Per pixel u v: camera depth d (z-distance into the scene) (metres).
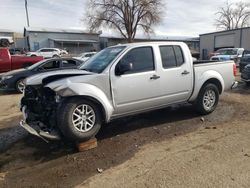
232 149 4.86
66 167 4.52
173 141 5.41
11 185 4.04
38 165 4.66
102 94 5.25
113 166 4.47
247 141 5.21
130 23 51.41
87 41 55.44
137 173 4.16
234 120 6.64
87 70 5.72
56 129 5.03
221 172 4.05
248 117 6.85
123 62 5.58
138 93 5.75
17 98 11.15
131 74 5.65
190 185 3.73
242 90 10.89
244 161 4.37
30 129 4.95
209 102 7.14
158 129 6.16
